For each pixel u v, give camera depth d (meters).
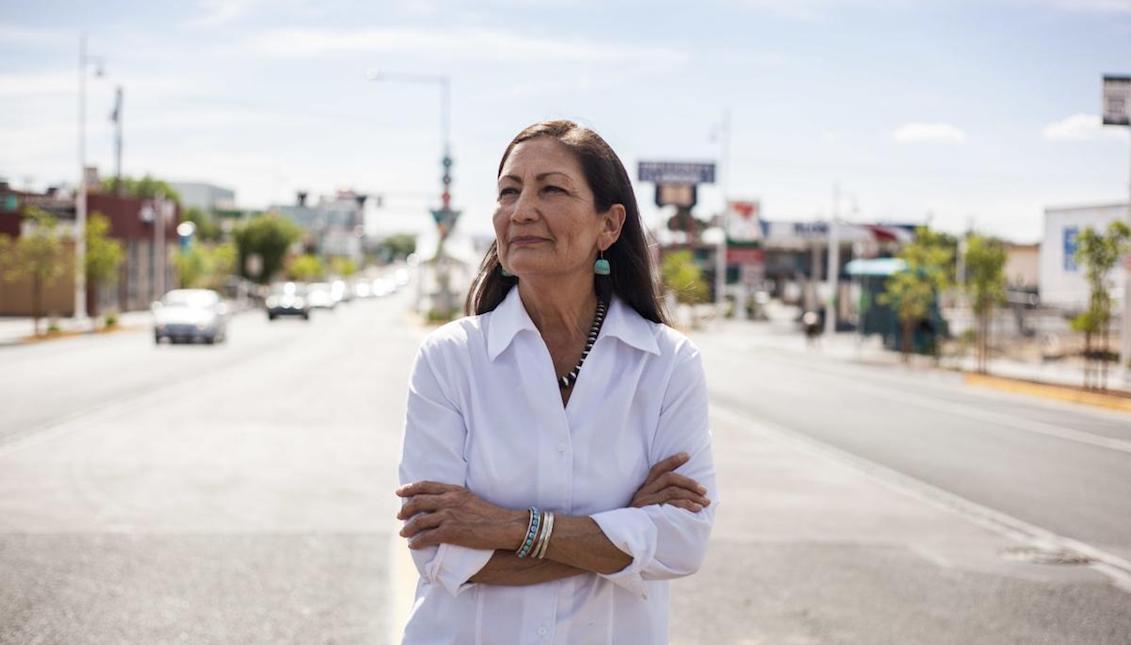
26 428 12.65
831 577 6.69
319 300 73.62
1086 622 5.78
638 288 2.21
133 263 59.62
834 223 48.09
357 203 47.38
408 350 30.28
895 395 20.95
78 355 26.52
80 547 7.00
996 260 27.11
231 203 141.50
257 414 14.49
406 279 154.75
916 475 10.88
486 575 1.98
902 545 7.64
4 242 35.25
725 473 10.75
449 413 2.08
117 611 5.65
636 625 2.07
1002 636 5.51
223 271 72.81
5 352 27.52
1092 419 17.17
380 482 9.53
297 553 6.93
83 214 43.12
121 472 9.80
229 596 5.96
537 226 2.07
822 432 14.45
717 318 55.94
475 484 2.05
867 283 38.53
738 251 57.19
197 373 21.38
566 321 2.15
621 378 2.10
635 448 2.11
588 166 2.10
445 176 33.66
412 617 2.08
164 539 7.25
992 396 21.48
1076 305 35.97
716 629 5.59
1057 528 8.34
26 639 5.19
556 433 2.04
